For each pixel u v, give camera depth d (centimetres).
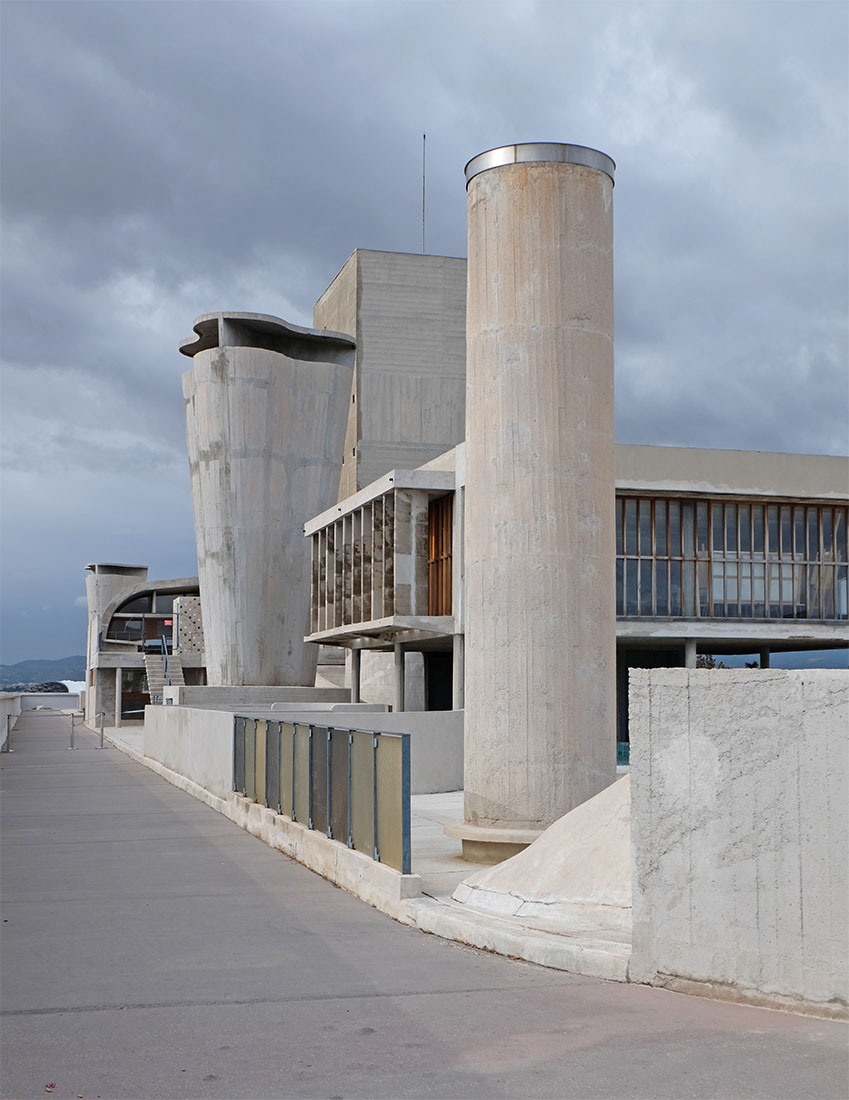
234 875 1319
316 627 3706
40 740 5231
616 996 754
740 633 3384
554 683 1251
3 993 782
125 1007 743
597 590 1277
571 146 1290
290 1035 673
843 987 695
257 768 1802
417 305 6569
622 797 1006
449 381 6569
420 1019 704
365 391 6469
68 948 927
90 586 8094
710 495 3359
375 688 4588
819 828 712
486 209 1305
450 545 2867
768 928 726
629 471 3306
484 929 909
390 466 6462
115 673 6975
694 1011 715
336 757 1313
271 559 4666
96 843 1633
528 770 1249
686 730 773
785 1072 594
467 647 1316
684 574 3372
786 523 3453
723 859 750
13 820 1956
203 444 4681
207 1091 575
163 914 1076
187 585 7006
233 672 4628
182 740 2791
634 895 793
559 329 1273
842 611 3459
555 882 957
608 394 1305
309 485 4750
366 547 3128
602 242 1305
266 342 4900
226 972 838
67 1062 626
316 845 1345
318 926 1012
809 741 721
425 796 2300
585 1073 596
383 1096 564
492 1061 619
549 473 1264
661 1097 559
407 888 1051
